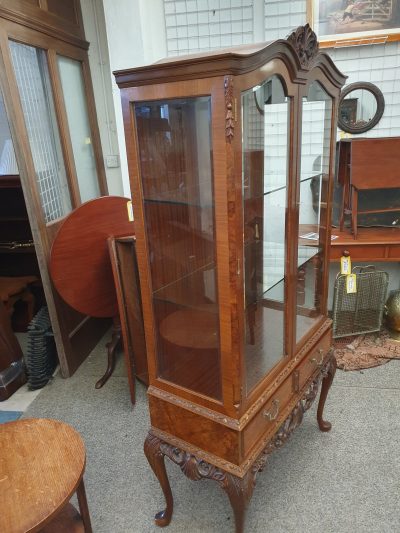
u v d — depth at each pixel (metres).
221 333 1.08
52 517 1.04
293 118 1.16
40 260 2.23
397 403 2.05
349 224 2.61
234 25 2.33
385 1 2.20
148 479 1.70
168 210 1.12
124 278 2.05
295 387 1.46
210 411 1.17
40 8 2.17
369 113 2.44
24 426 1.34
